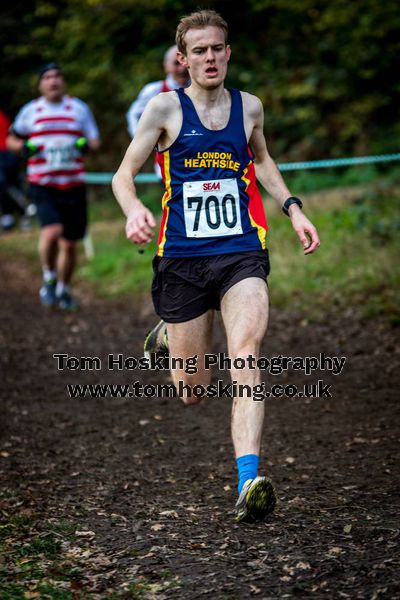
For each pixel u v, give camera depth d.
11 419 13.78
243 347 8.95
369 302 19.67
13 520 9.25
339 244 23.61
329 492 9.84
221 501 9.78
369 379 14.98
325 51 39.81
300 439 12.12
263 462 11.20
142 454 11.86
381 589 7.17
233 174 9.63
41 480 10.77
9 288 27.48
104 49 43.56
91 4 41.44
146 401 14.78
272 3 39.72
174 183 9.66
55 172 21.83
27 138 22.12
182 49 9.60
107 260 28.61
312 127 38.62
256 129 9.93
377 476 10.30
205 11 9.55
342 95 38.91
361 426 12.51
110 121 44.78
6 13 47.66
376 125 38.75
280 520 8.97
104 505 9.78
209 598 7.25
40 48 45.97
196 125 9.49
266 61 40.25
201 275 9.66
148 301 23.77
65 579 7.75
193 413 13.93
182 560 8.07
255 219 9.78
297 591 7.28
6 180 40.41
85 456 11.83
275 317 20.03
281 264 23.19
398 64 38.91
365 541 8.25
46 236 22.03
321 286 21.47
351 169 33.91
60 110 21.89
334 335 18.03
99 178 35.47
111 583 7.65
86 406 14.55
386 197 26.62
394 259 21.70
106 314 22.52
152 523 9.12
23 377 16.50
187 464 11.34
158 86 20.83
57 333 20.39
